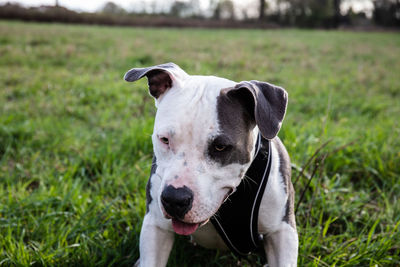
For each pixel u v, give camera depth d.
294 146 1.13
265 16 14.11
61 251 0.78
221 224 0.69
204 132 0.60
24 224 0.87
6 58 2.74
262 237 0.76
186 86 0.65
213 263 0.80
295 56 3.70
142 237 0.70
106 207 0.90
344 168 1.14
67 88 2.01
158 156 0.65
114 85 2.07
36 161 1.15
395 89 2.32
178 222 0.62
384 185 1.06
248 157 0.63
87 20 8.22
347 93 2.18
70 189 0.98
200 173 0.60
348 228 0.89
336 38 6.50
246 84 0.62
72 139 1.28
